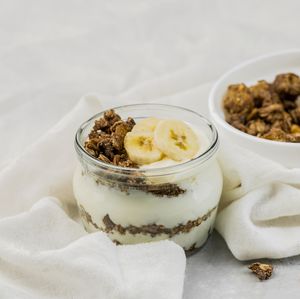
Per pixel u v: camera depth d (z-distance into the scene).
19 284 0.41
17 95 0.64
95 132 0.44
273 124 0.52
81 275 0.39
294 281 0.42
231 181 0.46
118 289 0.39
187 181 0.41
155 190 0.41
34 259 0.40
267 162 0.45
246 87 0.54
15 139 0.58
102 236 0.41
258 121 0.52
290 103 0.55
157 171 0.40
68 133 0.50
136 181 0.40
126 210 0.41
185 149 0.42
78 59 0.71
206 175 0.43
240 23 0.75
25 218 0.44
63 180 0.48
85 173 0.43
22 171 0.48
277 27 0.74
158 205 0.41
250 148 0.48
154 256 0.41
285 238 0.44
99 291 0.39
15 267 0.41
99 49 0.73
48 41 0.73
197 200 0.42
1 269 0.41
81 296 0.39
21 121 0.61
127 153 0.42
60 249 0.41
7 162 0.52
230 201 0.46
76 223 0.44
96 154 0.42
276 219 0.45
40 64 0.70
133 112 0.46
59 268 0.40
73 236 0.44
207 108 0.55
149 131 0.43
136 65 0.70
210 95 0.53
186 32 0.74
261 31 0.73
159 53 0.72
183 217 0.42
